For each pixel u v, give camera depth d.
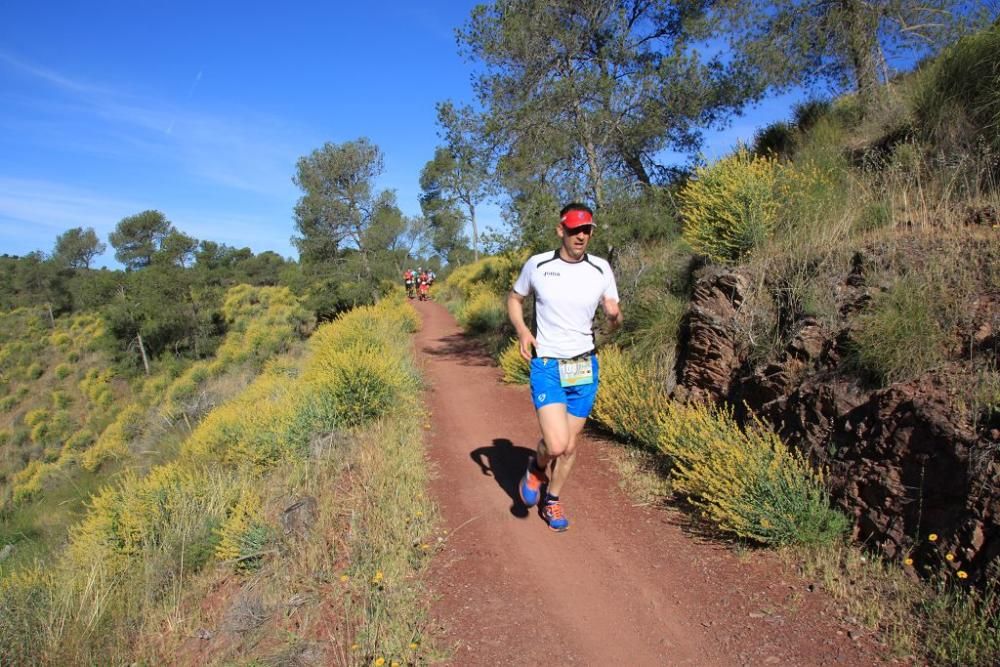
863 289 4.62
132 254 85.62
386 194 35.50
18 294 72.31
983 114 5.93
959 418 3.34
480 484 5.45
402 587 3.81
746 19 10.80
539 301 3.89
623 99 10.23
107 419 35.00
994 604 2.89
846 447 3.98
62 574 5.33
